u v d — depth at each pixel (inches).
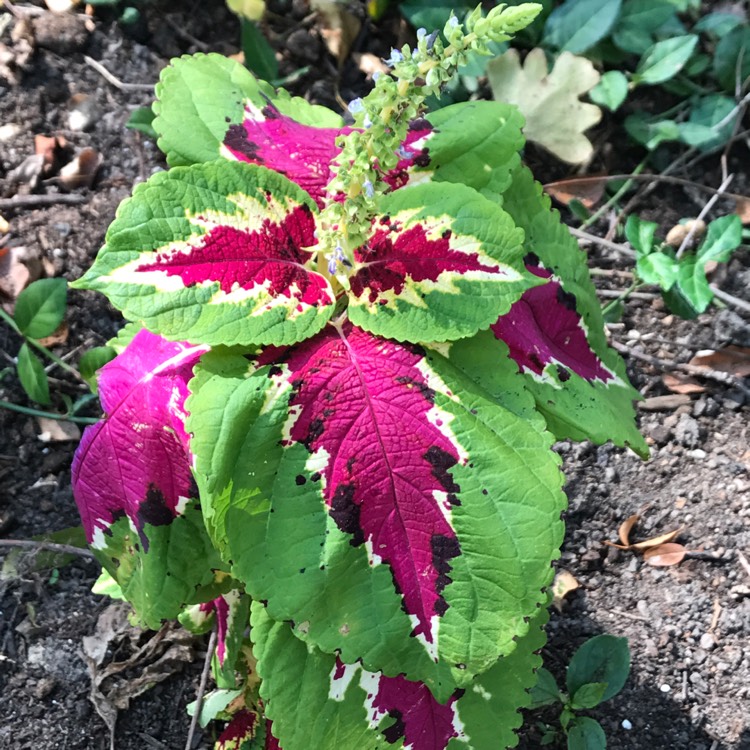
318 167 14.2
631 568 20.8
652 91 25.7
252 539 12.2
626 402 16.2
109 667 19.0
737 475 21.7
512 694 14.9
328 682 13.8
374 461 12.4
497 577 12.3
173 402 14.0
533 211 15.7
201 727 18.7
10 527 20.2
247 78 14.8
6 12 24.5
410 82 10.7
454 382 12.8
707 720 19.1
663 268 21.8
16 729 18.4
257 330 12.3
